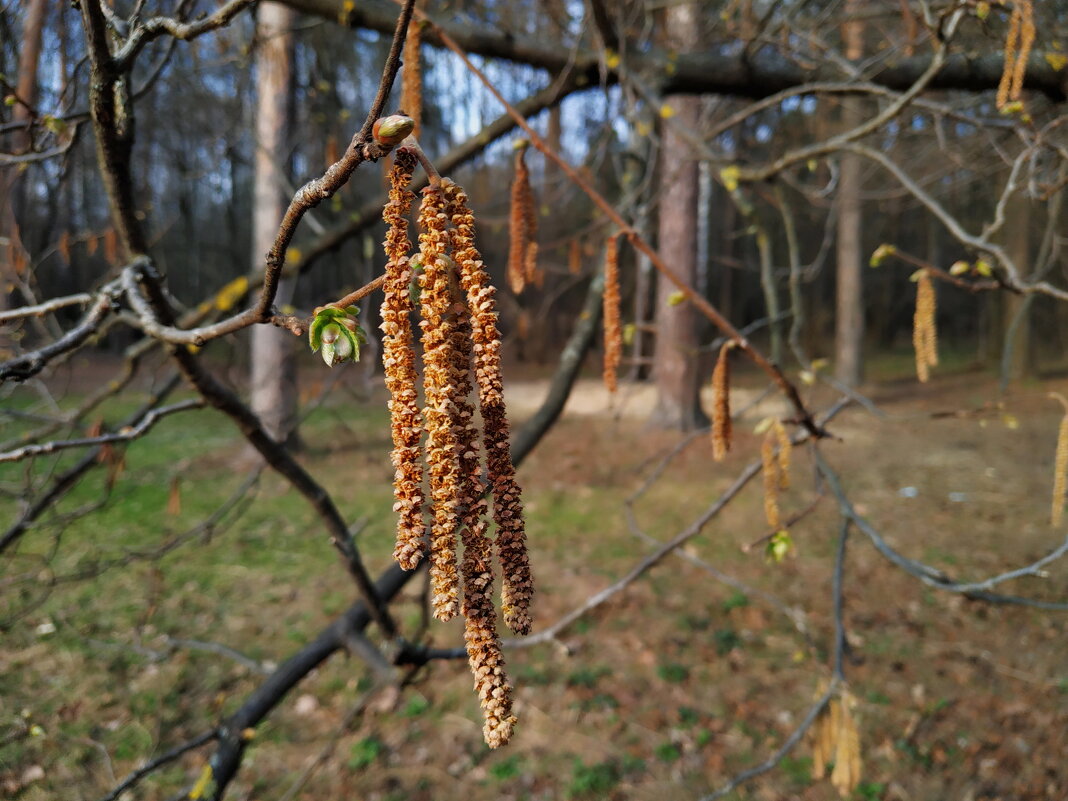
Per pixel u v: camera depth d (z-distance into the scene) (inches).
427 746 183.9
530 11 189.0
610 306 90.6
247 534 299.6
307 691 202.7
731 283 732.0
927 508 331.6
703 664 214.5
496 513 40.0
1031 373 623.2
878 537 98.2
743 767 175.6
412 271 38.4
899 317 1045.8
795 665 213.6
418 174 142.1
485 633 39.2
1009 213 521.7
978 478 374.6
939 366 759.7
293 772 175.0
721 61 145.7
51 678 199.6
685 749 182.1
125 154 67.2
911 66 137.9
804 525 313.3
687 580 264.1
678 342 446.0
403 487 37.5
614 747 182.9
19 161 88.9
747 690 203.3
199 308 136.3
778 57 156.7
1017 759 174.6
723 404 88.4
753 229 120.3
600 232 191.6
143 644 217.9
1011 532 301.7
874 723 188.2
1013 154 176.9
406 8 35.3
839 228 632.4
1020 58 81.7
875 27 192.4
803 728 98.0
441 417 37.5
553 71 143.1
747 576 266.2
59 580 132.6
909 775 171.2
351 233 144.5
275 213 352.8
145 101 239.3
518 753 181.5
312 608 243.8
